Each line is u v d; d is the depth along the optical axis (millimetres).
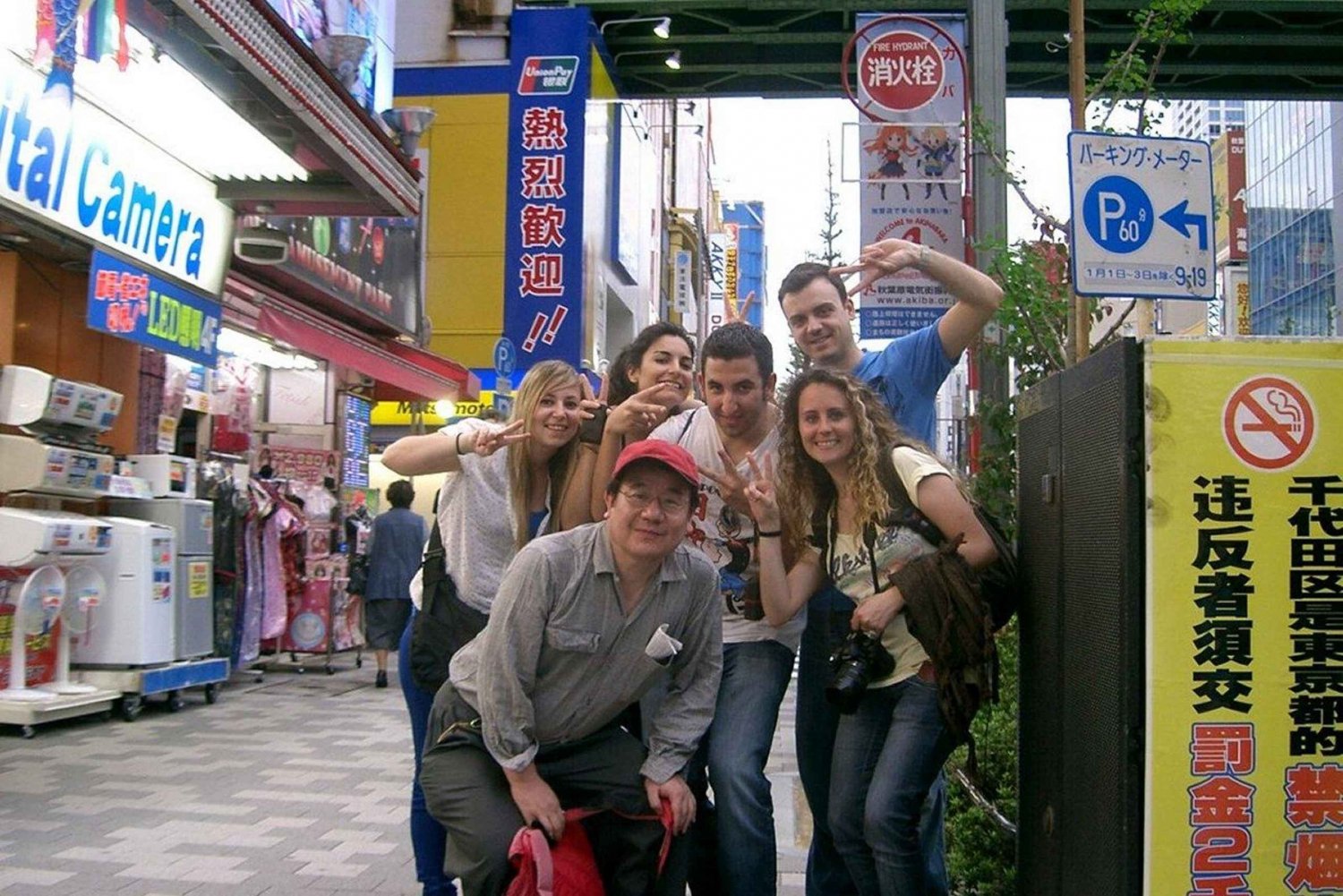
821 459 3619
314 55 7449
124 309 8602
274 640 12562
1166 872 2533
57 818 6070
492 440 3799
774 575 3600
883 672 3469
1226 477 2580
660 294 38594
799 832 6039
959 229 10156
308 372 14281
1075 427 2941
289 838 5770
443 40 20828
